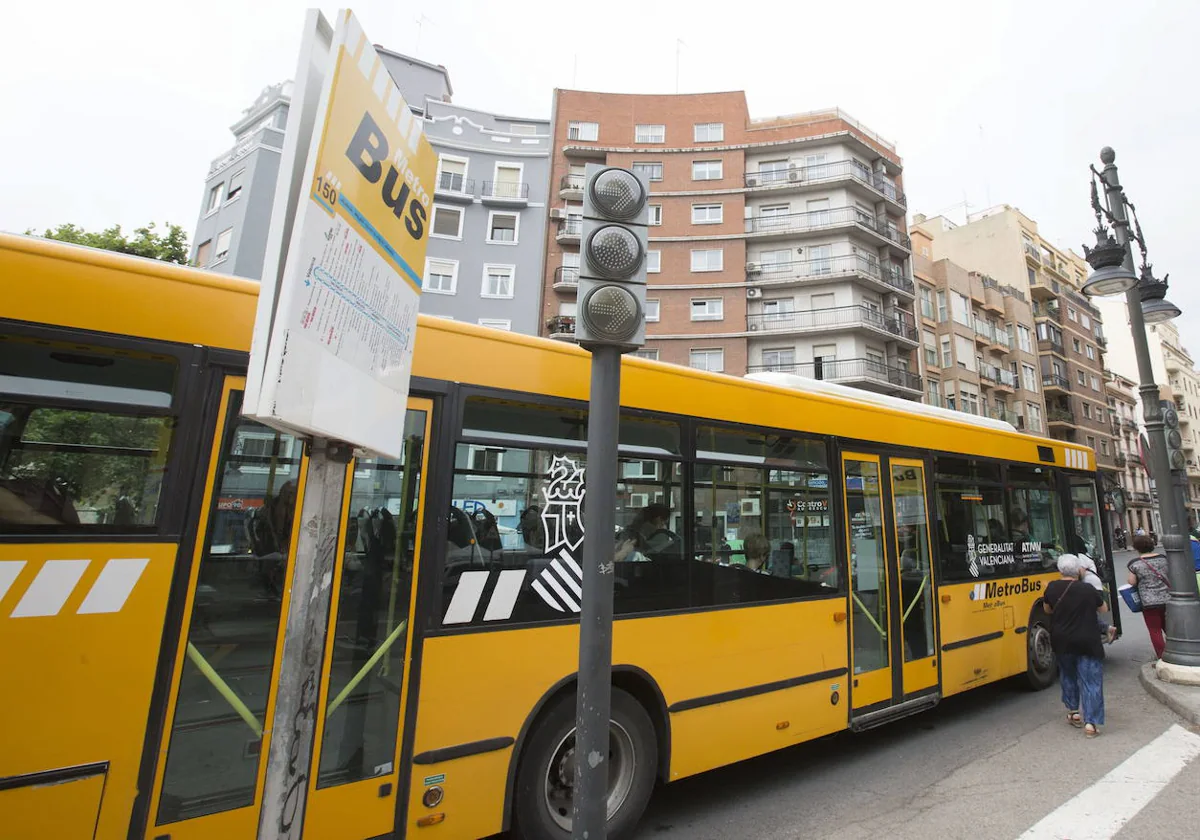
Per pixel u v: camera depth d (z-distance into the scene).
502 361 3.60
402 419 2.43
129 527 2.44
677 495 4.23
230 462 2.69
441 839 3.02
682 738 3.98
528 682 3.39
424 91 34.25
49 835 2.18
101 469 2.44
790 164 36.34
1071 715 6.15
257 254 26.09
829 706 4.89
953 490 6.56
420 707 3.03
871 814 4.30
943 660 6.01
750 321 34.84
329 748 2.77
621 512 3.95
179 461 2.57
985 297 43.81
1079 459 8.77
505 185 32.66
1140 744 5.53
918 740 5.87
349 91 1.95
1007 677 7.66
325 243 1.85
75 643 2.29
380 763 2.90
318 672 1.96
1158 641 7.96
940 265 40.66
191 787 2.44
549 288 32.03
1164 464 7.88
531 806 3.36
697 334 34.34
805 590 4.90
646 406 4.18
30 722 2.18
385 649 2.98
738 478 4.62
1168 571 7.66
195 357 2.67
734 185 35.81
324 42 1.97
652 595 3.98
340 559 2.91
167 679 2.42
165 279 2.68
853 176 35.16
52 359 2.41
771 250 35.69
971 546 6.65
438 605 3.16
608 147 35.47
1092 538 8.77
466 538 3.31
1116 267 8.37
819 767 5.21
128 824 2.30
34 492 2.31
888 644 5.48
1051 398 50.44
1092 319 57.75
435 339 3.40
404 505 3.15
